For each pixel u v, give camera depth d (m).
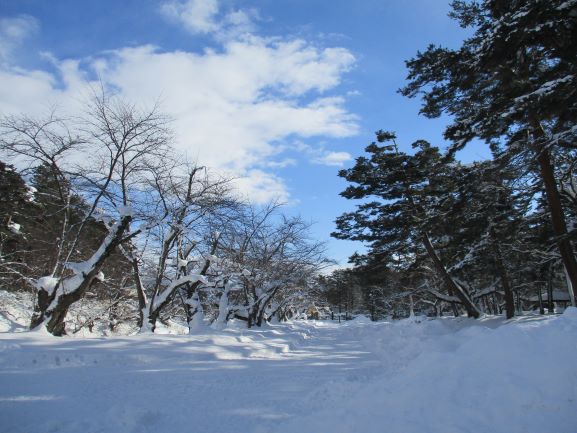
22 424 5.96
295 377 9.77
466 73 15.15
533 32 12.16
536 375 5.71
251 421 6.18
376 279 35.75
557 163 18.27
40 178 16.28
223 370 10.60
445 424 5.12
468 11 17.36
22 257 25.02
